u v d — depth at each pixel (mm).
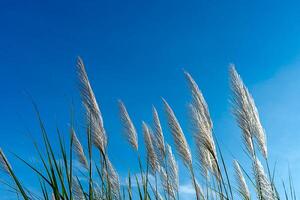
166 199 1994
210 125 1708
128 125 1876
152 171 1960
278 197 1705
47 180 1128
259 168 1707
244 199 1940
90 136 1371
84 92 1491
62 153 1176
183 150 1846
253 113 1766
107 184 1553
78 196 1467
